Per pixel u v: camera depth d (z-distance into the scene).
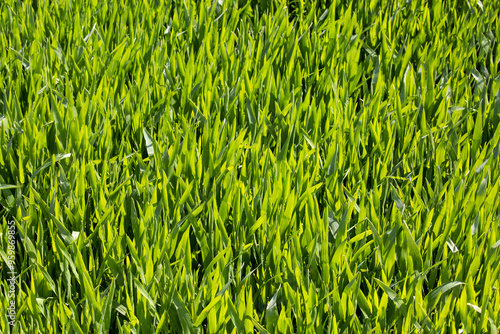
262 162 1.82
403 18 3.16
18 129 1.90
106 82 2.22
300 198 1.64
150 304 1.31
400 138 2.10
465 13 3.20
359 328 1.33
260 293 1.51
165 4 3.02
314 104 2.11
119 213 1.66
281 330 1.28
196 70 2.37
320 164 1.93
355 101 2.45
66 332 1.27
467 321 1.36
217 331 1.30
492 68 2.62
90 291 1.31
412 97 2.26
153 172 1.80
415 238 1.61
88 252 1.62
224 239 1.52
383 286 1.33
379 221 1.67
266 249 1.55
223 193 1.74
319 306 1.32
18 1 2.80
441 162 1.98
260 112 2.14
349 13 2.81
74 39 2.60
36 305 1.33
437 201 1.75
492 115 2.23
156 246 1.45
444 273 1.53
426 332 1.33
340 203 1.69
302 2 2.99
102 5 2.83
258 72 2.39
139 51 2.46
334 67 2.52
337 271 1.47
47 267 1.51
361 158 2.01
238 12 2.83
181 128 2.09
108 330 1.33
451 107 2.22
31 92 2.14
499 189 1.81
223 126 1.94
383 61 2.62
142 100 2.16
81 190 1.66
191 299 1.36
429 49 2.85
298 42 2.71
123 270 1.44
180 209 1.63
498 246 1.51
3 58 2.33
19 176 1.78
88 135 1.94
